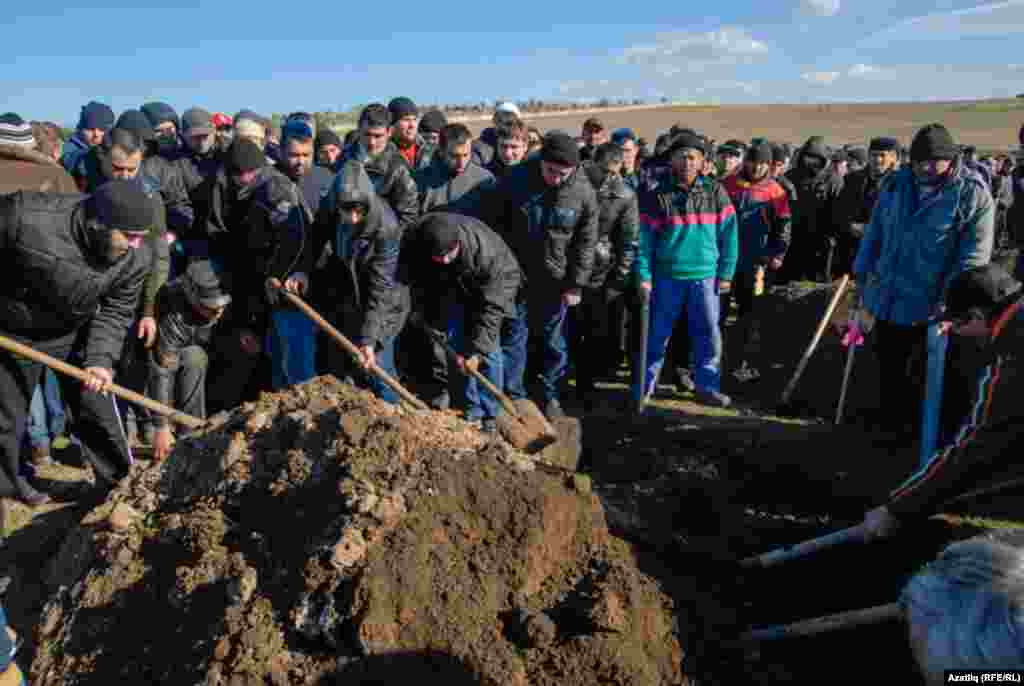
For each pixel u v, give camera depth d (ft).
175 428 16.21
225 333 19.52
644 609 10.23
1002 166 40.78
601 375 23.31
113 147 15.31
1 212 11.64
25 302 12.34
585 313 20.42
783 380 23.27
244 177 15.92
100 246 11.79
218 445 12.18
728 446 17.56
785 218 24.40
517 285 16.92
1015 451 9.48
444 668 9.16
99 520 12.41
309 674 9.11
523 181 17.49
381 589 9.33
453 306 18.07
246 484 11.41
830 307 20.11
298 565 9.86
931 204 15.56
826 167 30.58
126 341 17.31
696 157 18.60
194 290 14.71
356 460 10.60
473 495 10.47
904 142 118.42
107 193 11.39
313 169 18.52
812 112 191.01
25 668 10.63
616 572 10.48
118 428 14.56
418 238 15.24
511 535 10.34
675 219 19.11
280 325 16.47
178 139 21.99
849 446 17.63
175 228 18.31
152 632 10.20
